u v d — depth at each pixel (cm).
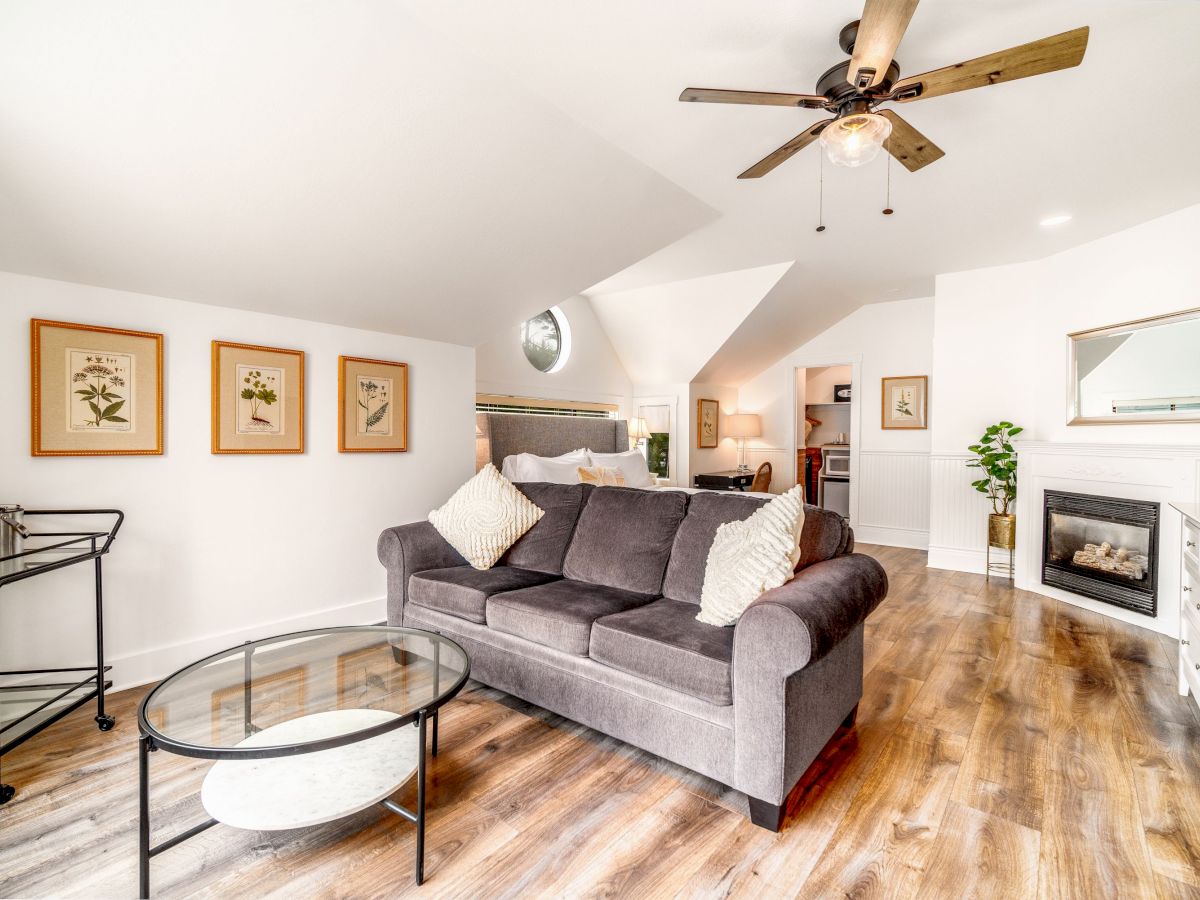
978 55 196
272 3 160
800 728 166
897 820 164
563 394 544
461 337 374
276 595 294
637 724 189
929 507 550
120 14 152
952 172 285
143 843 135
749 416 657
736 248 411
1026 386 439
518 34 181
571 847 153
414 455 357
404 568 274
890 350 589
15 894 136
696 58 194
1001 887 139
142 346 247
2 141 171
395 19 173
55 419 225
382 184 232
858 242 394
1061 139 252
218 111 184
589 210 290
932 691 248
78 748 200
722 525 225
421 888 139
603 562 257
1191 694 240
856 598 184
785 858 149
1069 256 402
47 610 226
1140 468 334
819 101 182
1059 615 354
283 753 126
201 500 267
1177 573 313
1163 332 338
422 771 140
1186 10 172
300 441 301
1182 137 249
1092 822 162
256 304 279
